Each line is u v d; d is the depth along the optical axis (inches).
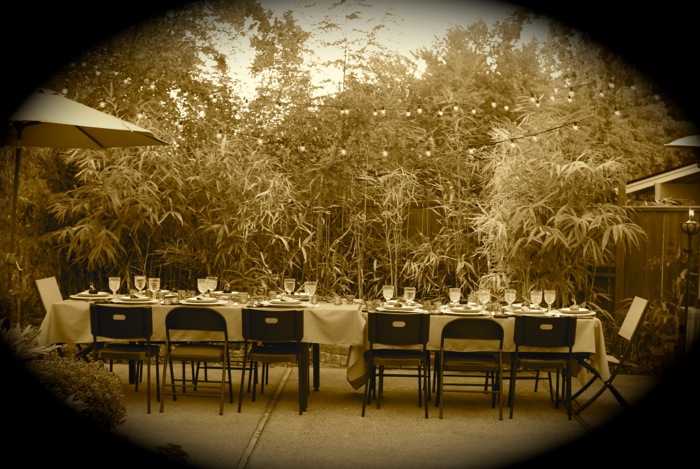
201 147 306.8
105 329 218.8
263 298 250.4
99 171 293.0
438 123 315.6
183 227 296.4
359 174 297.1
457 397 251.8
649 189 395.9
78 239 296.4
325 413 227.1
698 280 273.6
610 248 287.7
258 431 205.3
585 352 236.1
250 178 291.0
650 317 281.9
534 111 302.7
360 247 297.4
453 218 298.5
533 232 268.1
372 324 222.5
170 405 231.8
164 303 233.9
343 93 303.9
